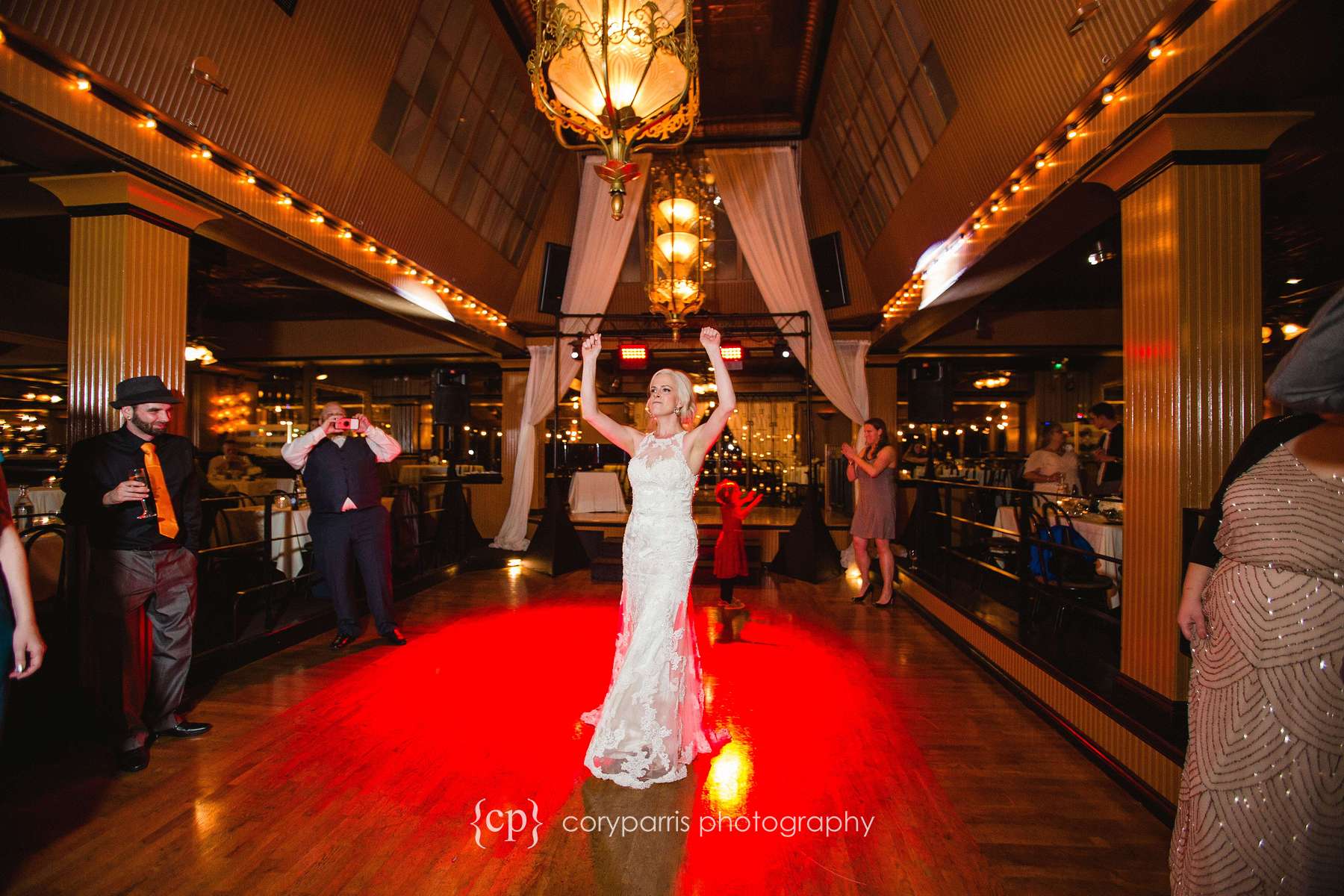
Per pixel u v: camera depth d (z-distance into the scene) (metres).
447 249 7.58
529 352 10.45
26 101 3.20
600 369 10.62
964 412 15.43
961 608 4.82
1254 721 1.41
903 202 6.83
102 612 2.77
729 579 5.88
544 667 4.18
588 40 2.96
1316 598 1.37
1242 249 2.85
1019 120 4.26
